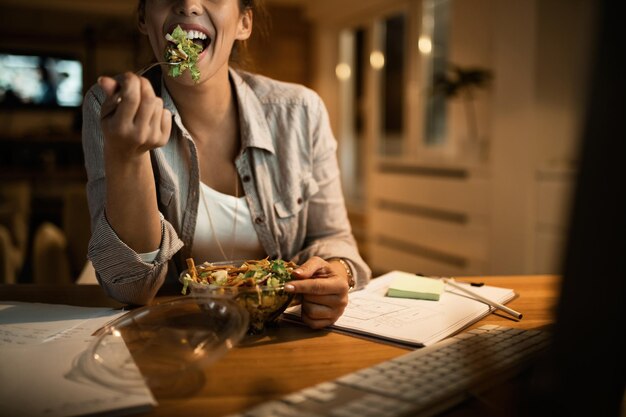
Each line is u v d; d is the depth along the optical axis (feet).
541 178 10.50
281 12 22.17
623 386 1.42
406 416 1.72
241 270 2.85
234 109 3.92
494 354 2.23
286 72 22.53
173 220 3.81
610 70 1.30
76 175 21.04
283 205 4.03
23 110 22.31
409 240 14.38
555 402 1.53
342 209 4.33
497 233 11.48
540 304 3.18
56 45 22.22
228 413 1.85
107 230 2.89
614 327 1.39
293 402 1.81
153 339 2.34
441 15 15.29
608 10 1.30
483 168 11.84
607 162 1.33
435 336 2.53
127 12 22.04
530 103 10.62
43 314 2.93
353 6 18.76
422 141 16.30
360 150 20.22
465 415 1.82
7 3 21.15
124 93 2.32
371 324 2.70
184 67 3.02
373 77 19.04
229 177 3.96
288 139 4.05
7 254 8.90
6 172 20.26
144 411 1.86
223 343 2.08
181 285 3.68
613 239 1.36
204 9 3.24
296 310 2.97
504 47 11.24
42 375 2.10
